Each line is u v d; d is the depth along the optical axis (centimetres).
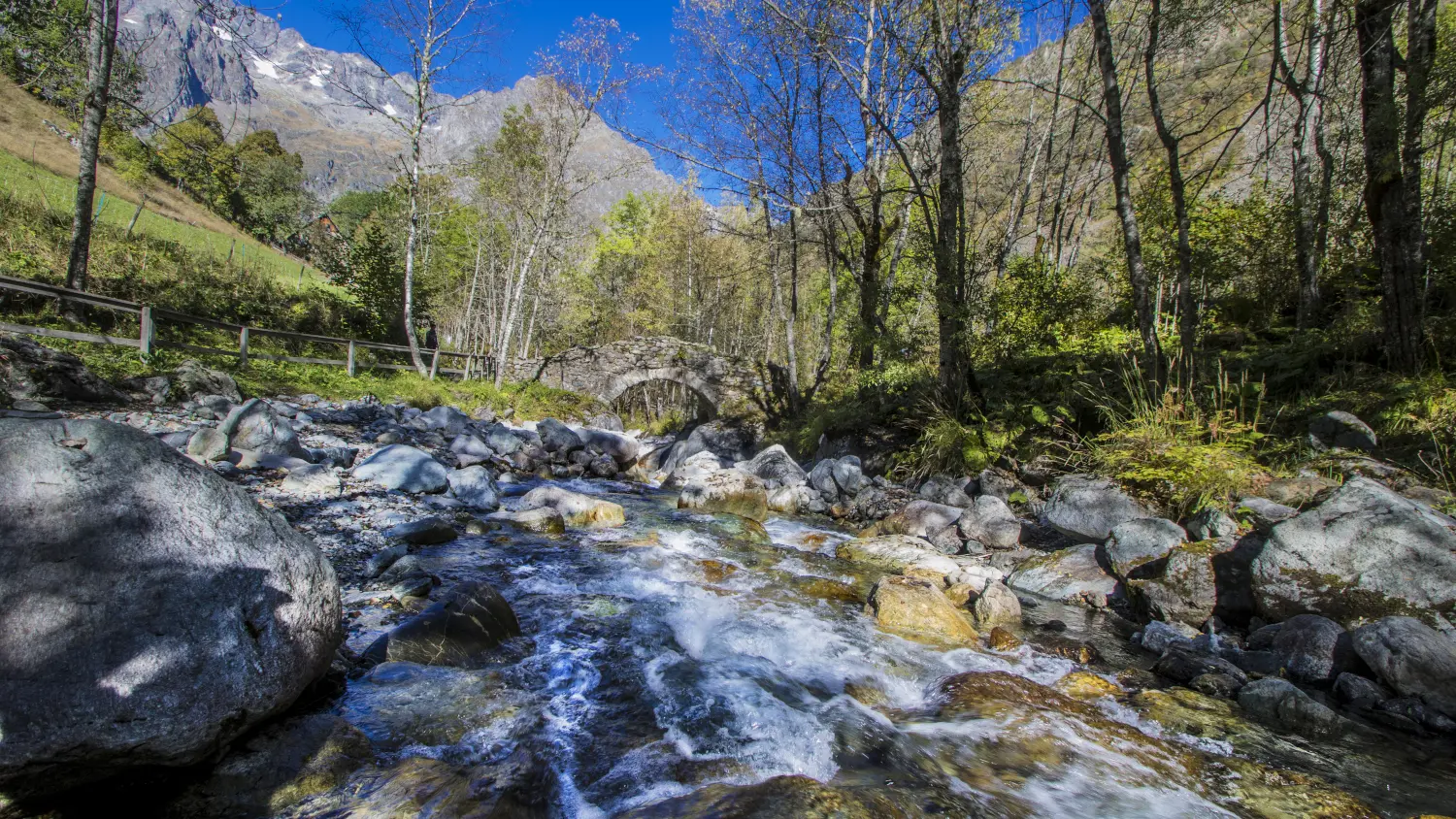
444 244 3300
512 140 1936
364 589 418
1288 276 1026
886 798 249
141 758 200
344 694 291
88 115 1044
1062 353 1034
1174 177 727
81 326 1082
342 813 213
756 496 895
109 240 1575
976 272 982
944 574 582
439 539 555
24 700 181
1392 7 617
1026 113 1619
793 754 287
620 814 232
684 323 3156
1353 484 430
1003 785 269
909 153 1305
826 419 1306
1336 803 259
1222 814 253
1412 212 636
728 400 1953
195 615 219
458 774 241
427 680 313
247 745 235
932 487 869
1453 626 357
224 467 598
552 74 1833
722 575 553
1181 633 444
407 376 1698
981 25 1098
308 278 2769
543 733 286
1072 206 1576
